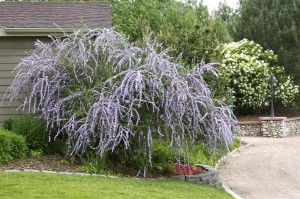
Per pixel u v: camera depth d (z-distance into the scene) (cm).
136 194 659
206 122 845
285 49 2347
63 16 1230
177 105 801
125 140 804
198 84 849
